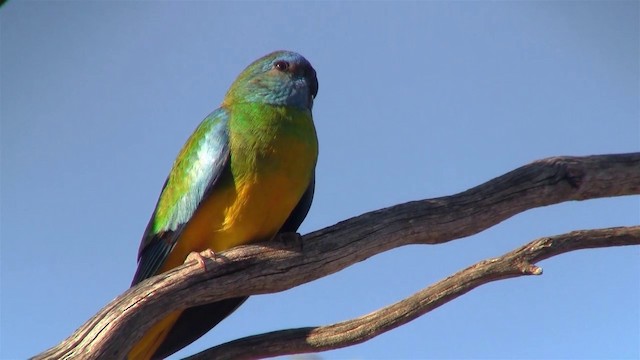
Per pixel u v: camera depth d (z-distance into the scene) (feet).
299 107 39.40
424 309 33.30
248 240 37.86
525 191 35.06
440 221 34.83
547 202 35.40
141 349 38.42
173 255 38.81
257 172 36.81
